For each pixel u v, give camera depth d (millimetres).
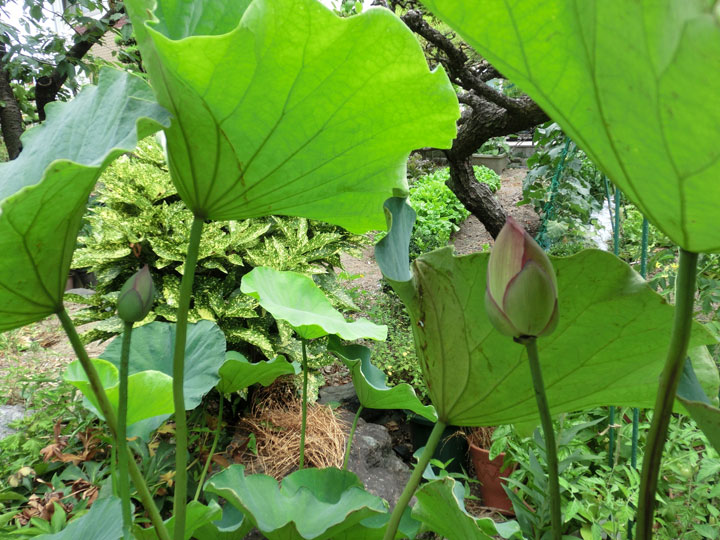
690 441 1446
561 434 1482
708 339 479
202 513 690
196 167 506
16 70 3154
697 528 1264
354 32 407
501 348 523
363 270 5203
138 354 915
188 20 529
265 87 440
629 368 512
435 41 2158
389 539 587
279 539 749
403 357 2617
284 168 514
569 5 269
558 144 3344
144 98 471
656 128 269
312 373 2285
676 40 227
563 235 3619
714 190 276
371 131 497
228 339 2102
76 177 396
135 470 534
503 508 1994
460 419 587
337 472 934
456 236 6098
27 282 457
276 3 391
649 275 2346
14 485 1597
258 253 2248
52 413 1933
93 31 3436
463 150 2629
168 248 2066
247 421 1974
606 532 1412
